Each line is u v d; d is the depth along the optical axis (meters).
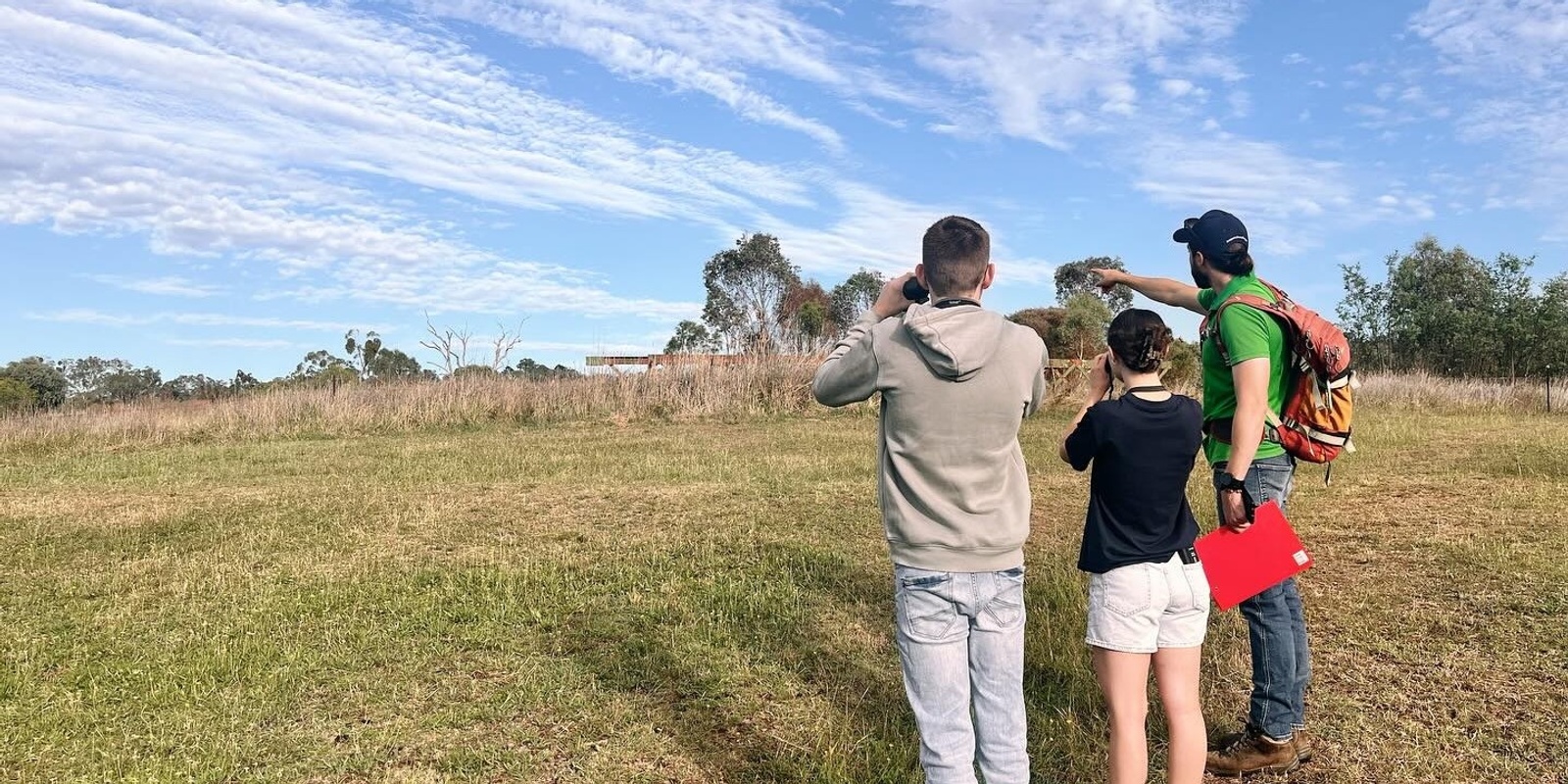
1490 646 4.17
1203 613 2.71
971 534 2.30
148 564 5.87
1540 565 5.32
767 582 5.36
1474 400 18.47
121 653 4.27
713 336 20.20
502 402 16.39
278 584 5.37
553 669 4.09
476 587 5.30
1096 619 2.68
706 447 11.95
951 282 2.37
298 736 3.47
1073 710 3.63
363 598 5.08
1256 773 3.21
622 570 5.60
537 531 6.76
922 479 2.33
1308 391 3.04
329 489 8.66
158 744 3.37
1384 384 19.69
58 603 5.07
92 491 8.74
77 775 3.17
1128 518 2.63
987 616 2.34
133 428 13.63
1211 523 6.77
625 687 3.93
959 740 2.31
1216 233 3.11
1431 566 5.45
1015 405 2.33
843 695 3.85
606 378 17.64
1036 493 8.38
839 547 6.21
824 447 11.88
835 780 3.11
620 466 9.95
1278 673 3.12
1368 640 4.29
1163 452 2.57
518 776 3.19
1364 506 7.38
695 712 3.69
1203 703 3.72
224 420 14.38
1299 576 5.36
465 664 4.17
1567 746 3.23
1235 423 2.89
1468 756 3.21
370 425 15.03
